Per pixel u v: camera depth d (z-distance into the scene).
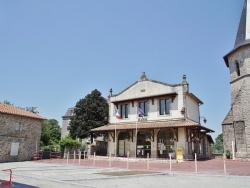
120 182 10.95
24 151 30.31
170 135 26.86
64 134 56.53
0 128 27.95
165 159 24.33
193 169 16.75
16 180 11.62
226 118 27.27
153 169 17.38
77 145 34.31
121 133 30.80
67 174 14.08
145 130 28.16
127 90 32.19
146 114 29.70
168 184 10.37
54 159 31.59
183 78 27.89
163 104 28.70
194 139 27.16
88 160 28.12
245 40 26.09
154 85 29.75
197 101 32.16
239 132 24.69
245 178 12.20
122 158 26.69
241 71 26.28
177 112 27.30
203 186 9.76
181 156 24.08
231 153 25.91
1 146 27.77
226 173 14.00
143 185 10.05
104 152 35.75
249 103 24.61
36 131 32.38
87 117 37.88
